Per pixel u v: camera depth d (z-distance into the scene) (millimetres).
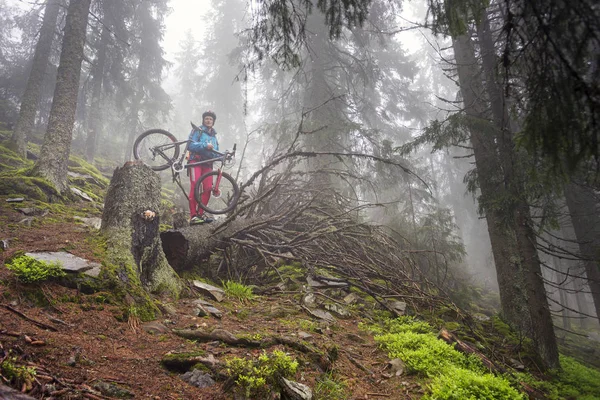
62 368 2525
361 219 10461
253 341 3615
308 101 14414
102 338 3156
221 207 14547
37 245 4391
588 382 6133
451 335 5238
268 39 4367
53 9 14883
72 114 9578
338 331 5062
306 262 6973
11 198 7070
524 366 5875
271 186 9258
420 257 12086
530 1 2504
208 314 4453
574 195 10688
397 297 7098
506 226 7523
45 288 3508
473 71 9023
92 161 18234
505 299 7777
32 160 12781
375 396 3422
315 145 12273
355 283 7457
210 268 6809
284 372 3035
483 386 3566
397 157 14406
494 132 7469
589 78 2410
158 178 5277
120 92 19719
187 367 2998
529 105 2877
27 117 13039
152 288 4605
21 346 2586
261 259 7602
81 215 7414
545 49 2600
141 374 2787
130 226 4695
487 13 7676
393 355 4336
